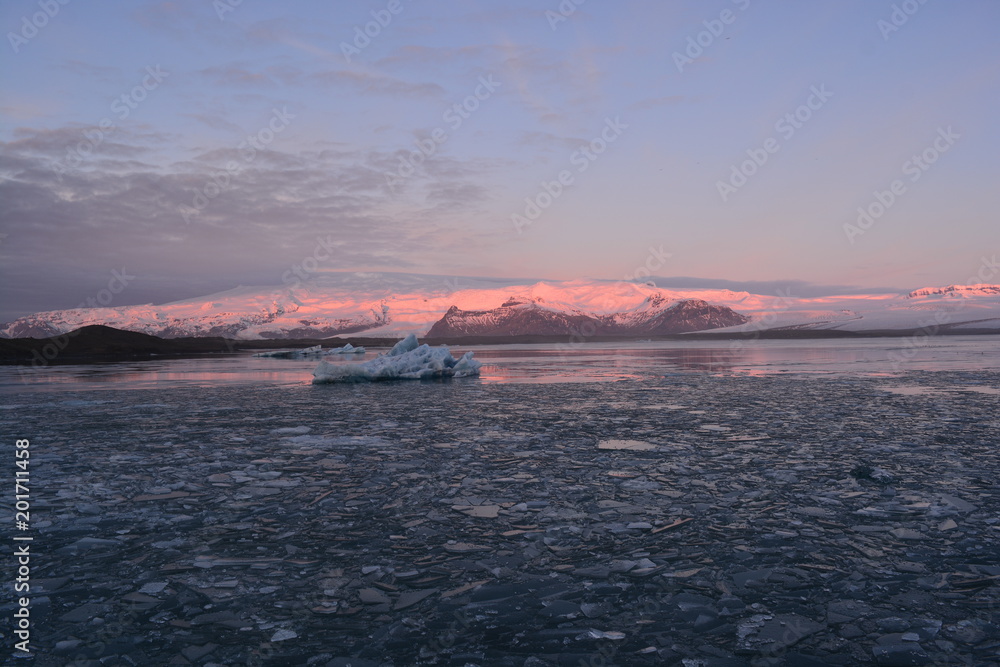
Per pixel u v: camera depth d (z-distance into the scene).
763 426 13.91
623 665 4.06
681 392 22.31
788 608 4.86
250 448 11.86
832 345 92.38
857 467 9.00
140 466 10.27
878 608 4.84
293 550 6.25
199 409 18.56
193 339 126.94
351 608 4.95
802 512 7.29
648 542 6.36
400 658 4.18
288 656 4.21
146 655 4.24
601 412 16.78
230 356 76.12
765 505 7.60
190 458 10.91
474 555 6.06
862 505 7.54
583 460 10.39
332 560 5.97
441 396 22.02
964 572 5.49
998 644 4.27
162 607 4.99
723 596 5.08
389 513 7.47
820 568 5.63
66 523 7.18
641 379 29.14
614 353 73.75
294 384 29.34
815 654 4.18
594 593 5.17
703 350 79.12
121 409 18.73
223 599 5.13
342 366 29.80
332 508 7.71
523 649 4.29
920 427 13.50
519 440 12.44
